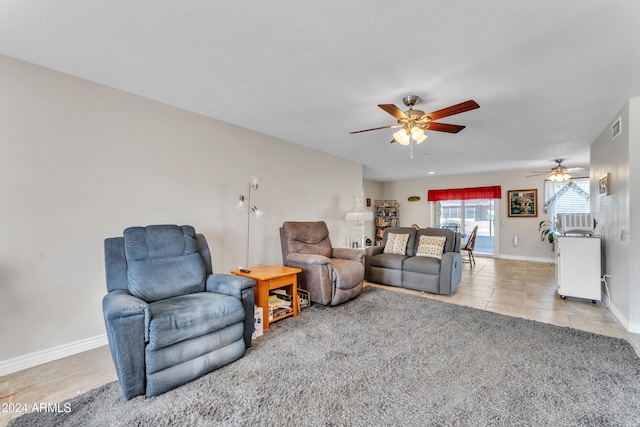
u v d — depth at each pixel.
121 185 2.67
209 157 3.36
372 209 8.88
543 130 3.76
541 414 1.59
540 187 7.02
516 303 3.65
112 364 2.21
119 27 1.79
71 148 2.39
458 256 4.29
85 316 2.44
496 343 2.46
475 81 2.43
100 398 1.74
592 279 3.62
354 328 2.78
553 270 5.82
